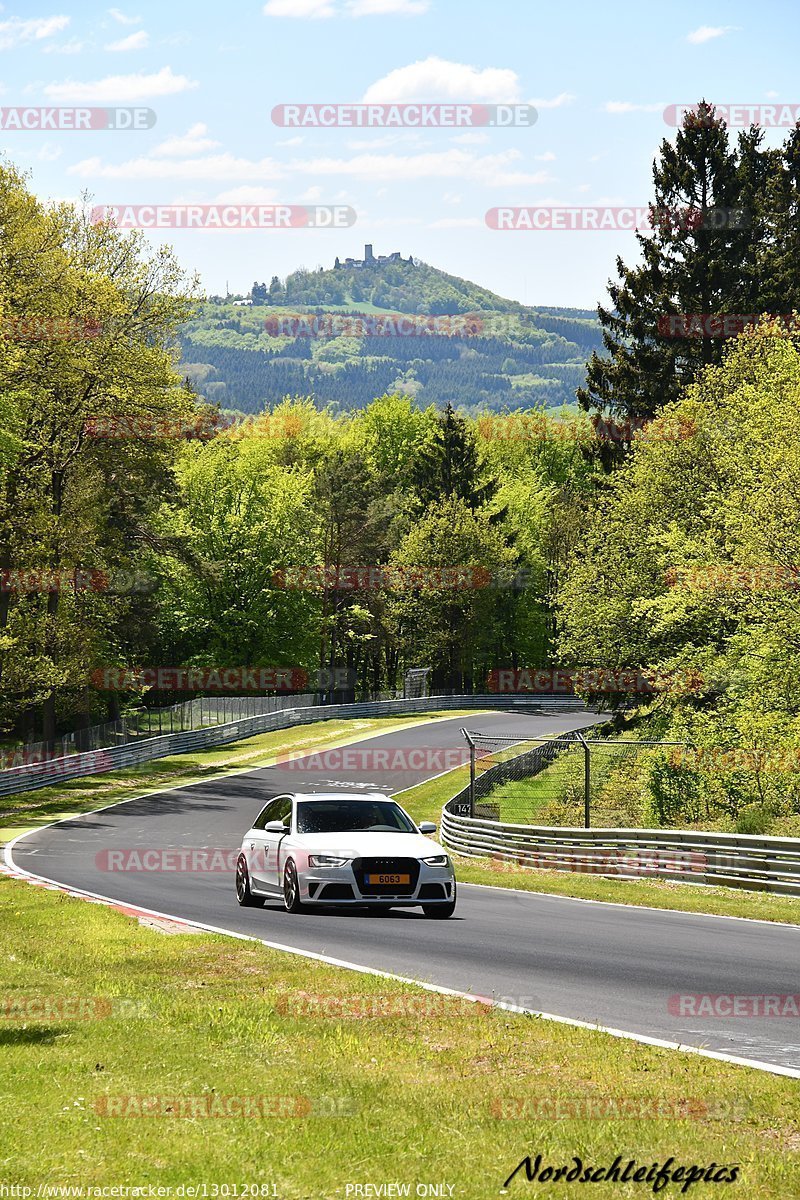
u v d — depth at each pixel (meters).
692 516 45.38
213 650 94.19
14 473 50.25
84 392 51.22
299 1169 6.00
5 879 24.22
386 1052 8.59
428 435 125.31
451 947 13.95
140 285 54.72
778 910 18.41
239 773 57.06
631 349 60.78
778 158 62.25
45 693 52.12
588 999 10.71
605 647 49.59
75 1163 6.11
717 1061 8.24
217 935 14.40
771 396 37.97
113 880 24.77
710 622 41.41
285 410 139.38
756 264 59.88
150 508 67.75
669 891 21.42
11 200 47.03
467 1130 6.66
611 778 44.56
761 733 32.94
